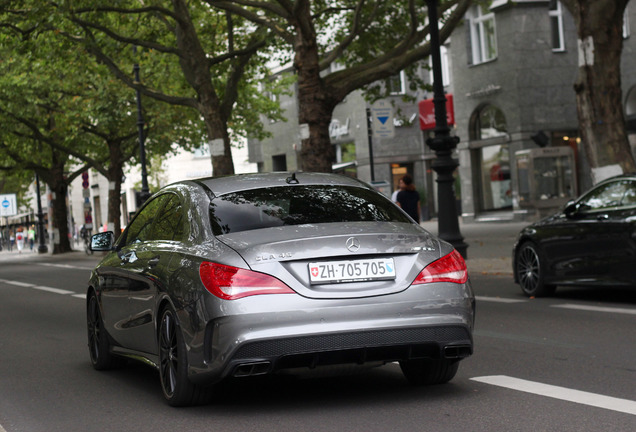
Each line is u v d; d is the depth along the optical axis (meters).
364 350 5.84
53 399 7.17
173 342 6.45
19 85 38.62
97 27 24.05
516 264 13.73
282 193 6.74
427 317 5.97
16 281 25.16
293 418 5.95
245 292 5.76
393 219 6.64
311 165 21.42
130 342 7.52
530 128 36.53
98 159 46.94
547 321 10.59
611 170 16.69
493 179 38.41
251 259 5.84
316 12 28.05
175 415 6.23
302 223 6.32
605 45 16.77
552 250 12.95
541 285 13.20
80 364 9.05
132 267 7.30
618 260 11.87
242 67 26.98
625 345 8.61
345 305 5.82
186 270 6.16
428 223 44.78
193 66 25.45
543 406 6.00
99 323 8.55
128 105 39.00
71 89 39.41
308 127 21.44
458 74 39.28
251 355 5.73
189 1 26.20
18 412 6.71
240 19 29.50
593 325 10.08
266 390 6.99
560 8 37.03
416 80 28.45
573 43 37.12
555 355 8.17
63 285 22.05
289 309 5.75
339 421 5.80
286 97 52.06
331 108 21.69
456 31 39.06
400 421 5.72
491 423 5.55
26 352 10.13
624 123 16.91
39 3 22.53
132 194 74.00
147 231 7.54
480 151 38.94
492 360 8.03
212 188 6.87
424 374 6.81
